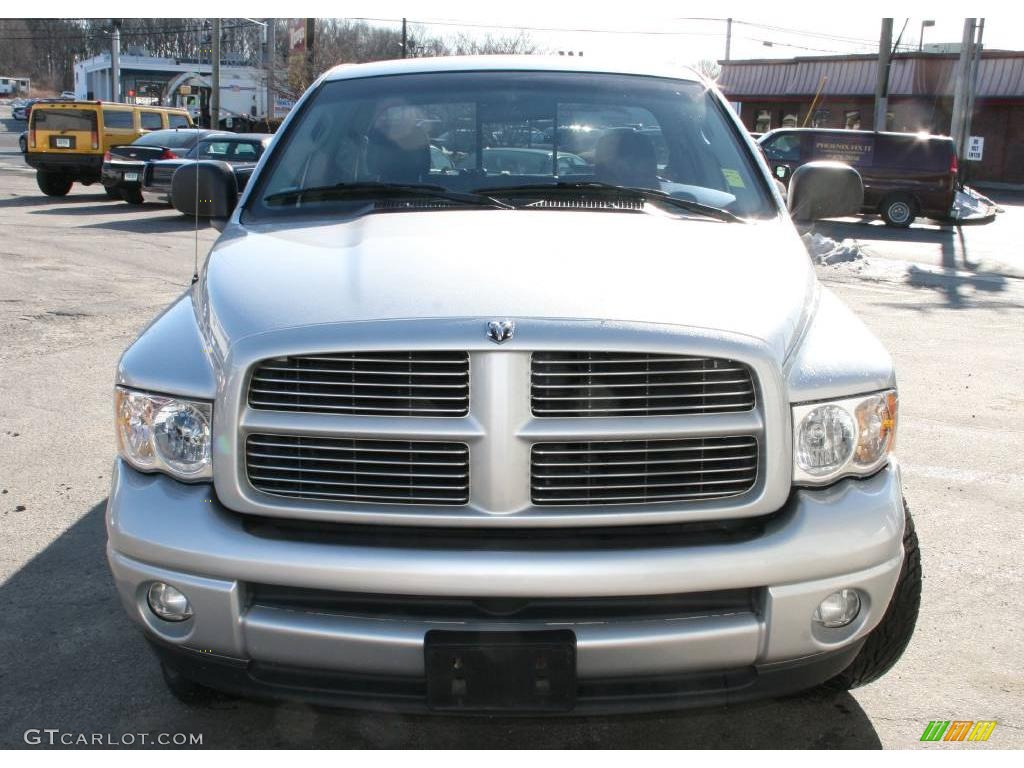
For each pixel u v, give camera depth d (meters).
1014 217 22.88
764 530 2.40
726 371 2.38
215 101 36.38
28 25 94.06
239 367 2.37
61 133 20.44
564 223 3.02
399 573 2.28
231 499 2.39
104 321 8.48
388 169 3.46
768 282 2.71
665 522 2.37
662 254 2.78
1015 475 5.12
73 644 3.38
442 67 3.91
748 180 3.48
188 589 2.38
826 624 2.46
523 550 2.31
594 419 2.33
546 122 3.57
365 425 2.33
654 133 3.57
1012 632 3.52
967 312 9.93
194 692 2.97
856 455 2.51
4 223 15.63
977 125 35.59
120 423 2.60
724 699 2.43
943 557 4.13
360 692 2.38
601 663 2.31
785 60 40.22
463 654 2.30
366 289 2.51
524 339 2.29
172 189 3.74
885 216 20.11
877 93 27.59
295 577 2.31
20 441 5.44
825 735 2.90
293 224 3.20
